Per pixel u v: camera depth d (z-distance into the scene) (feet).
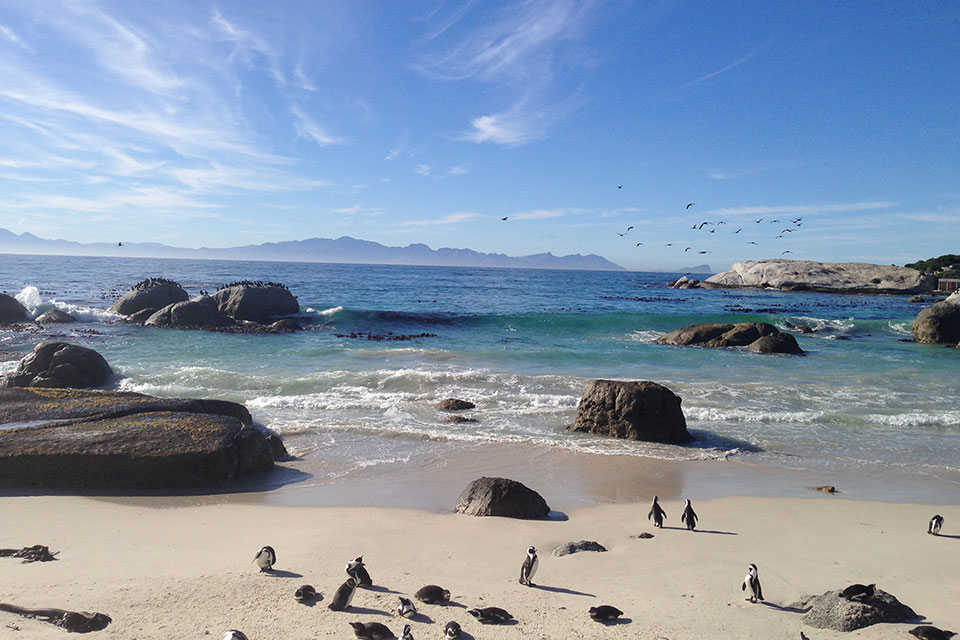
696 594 24.17
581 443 51.19
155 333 107.24
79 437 40.11
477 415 59.77
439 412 60.64
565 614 22.13
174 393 65.77
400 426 54.90
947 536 31.86
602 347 103.96
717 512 35.68
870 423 59.16
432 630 20.66
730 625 21.53
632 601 23.39
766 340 103.24
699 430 56.44
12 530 30.45
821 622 21.62
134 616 21.13
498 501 34.40
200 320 115.65
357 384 71.10
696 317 141.79
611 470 44.42
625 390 54.08
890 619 21.67
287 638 19.90
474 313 148.05
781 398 69.05
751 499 38.27
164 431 41.37
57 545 28.30
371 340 107.14
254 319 126.62
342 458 45.91
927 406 66.18
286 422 55.52
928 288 302.25
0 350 86.74
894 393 72.69
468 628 20.85
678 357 94.73
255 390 68.33
